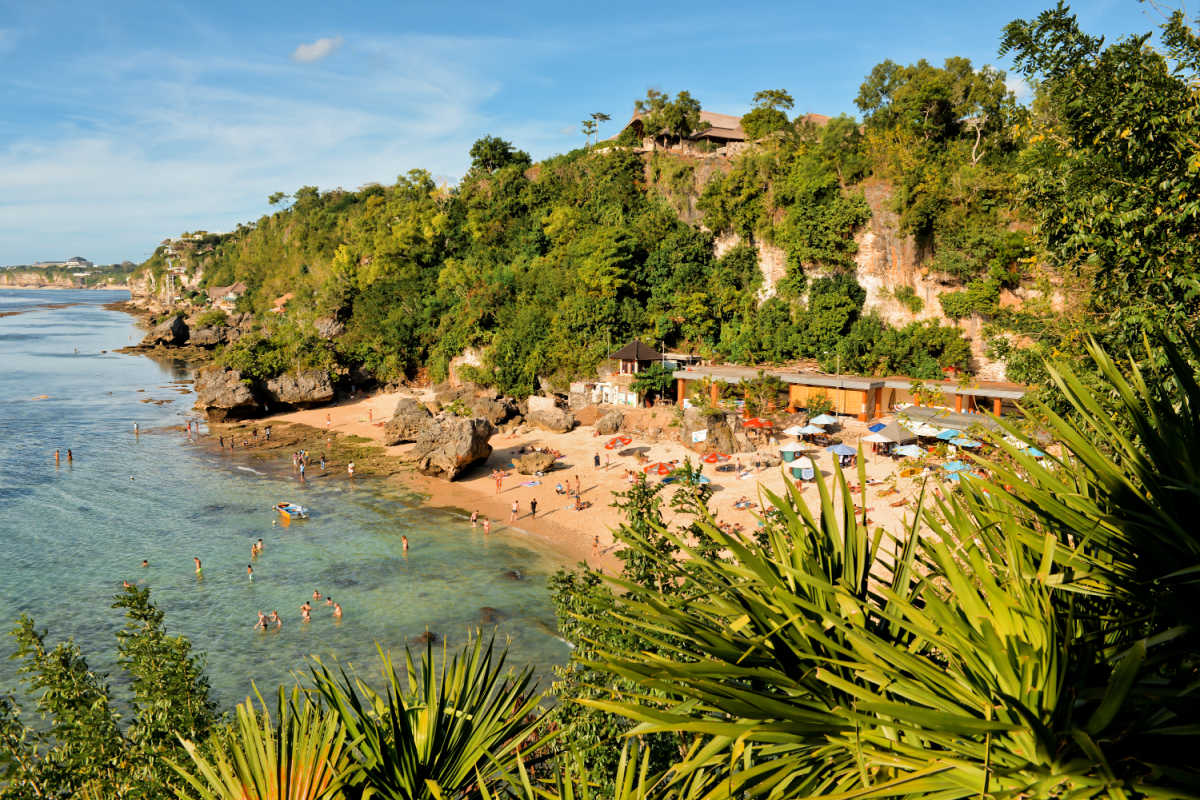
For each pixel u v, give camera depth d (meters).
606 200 99.12
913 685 4.47
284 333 107.44
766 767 4.65
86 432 81.94
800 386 68.88
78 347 162.88
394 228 120.06
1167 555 4.40
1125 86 12.16
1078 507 4.95
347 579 43.16
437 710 8.67
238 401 85.94
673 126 103.94
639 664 4.88
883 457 54.09
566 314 87.00
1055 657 4.10
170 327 159.00
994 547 5.23
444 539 49.34
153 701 18.91
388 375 101.44
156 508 56.38
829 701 5.07
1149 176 11.99
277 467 67.94
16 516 54.47
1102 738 3.91
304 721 8.04
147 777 16.75
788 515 5.95
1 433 80.75
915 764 4.25
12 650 35.12
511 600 40.16
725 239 88.50
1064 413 13.77
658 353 77.44
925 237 73.06
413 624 37.56
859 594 5.74
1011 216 67.25
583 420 76.56
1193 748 3.82
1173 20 11.90
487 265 105.69
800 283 80.81
